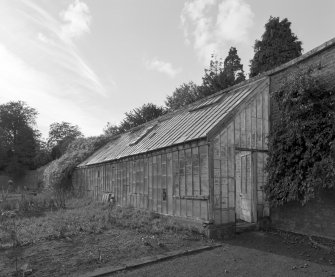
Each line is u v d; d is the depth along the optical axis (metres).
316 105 8.76
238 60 33.12
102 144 26.98
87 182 22.31
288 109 9.48
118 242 8.59
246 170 11.20
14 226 10.06
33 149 56.94
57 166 26.45
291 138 9.34
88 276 6.25
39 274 6.39
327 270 6.62
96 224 10.57
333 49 8.99
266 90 11.24
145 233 9.62
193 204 10.28
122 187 16.27
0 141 52.72
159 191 12.43
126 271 6.62
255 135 10.85
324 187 8.58
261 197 10.86
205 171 9.84
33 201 16.06
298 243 8.79
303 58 9.82
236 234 9.96
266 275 6.38
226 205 9.84
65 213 13.15
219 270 6.67
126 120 43.72
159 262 7.21
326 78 9.05
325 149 8.46
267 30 29.56
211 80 32.31
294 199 9.37
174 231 10.03
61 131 62.84
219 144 9.98
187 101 37.38
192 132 11.01
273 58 28.31
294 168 9.34
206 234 9.48
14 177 51.12
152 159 13.14
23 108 57.72
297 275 6.36
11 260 7.24
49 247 8.17
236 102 10.86
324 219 8.96
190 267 6.86
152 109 43.06
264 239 9.35
